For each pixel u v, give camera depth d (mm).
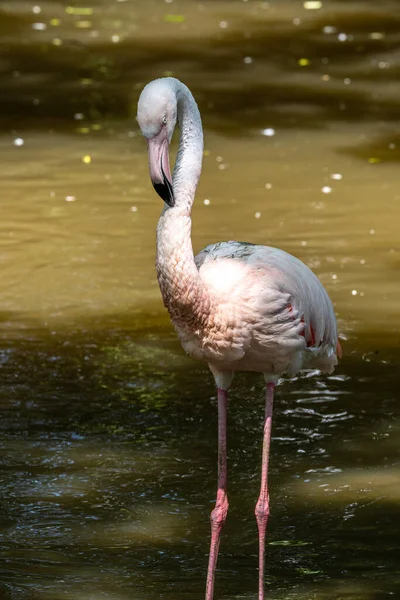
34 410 10398
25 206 15625
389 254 14016
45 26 24719
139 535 8445
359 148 18031
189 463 9500
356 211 15484
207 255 7562
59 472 9336
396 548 8227
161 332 12102
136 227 14953
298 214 15328
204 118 19328
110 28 24562
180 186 7051
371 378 11055
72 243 14375
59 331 12047
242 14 25969
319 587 7734
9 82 21016
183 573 7949
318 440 9859
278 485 9125
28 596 7590
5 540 8336
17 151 17844
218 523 7672
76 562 8062
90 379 11031
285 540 8359
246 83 21062
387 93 20594
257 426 10125
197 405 10547
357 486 9102
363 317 12352
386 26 25062
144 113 6781
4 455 9578
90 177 16797
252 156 17656
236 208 15500
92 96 20359
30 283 13211
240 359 7617
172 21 25234
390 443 9789
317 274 13391
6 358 11414
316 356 8203
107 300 12820
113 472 9344
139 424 10172
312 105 20000
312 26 24938
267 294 7305
